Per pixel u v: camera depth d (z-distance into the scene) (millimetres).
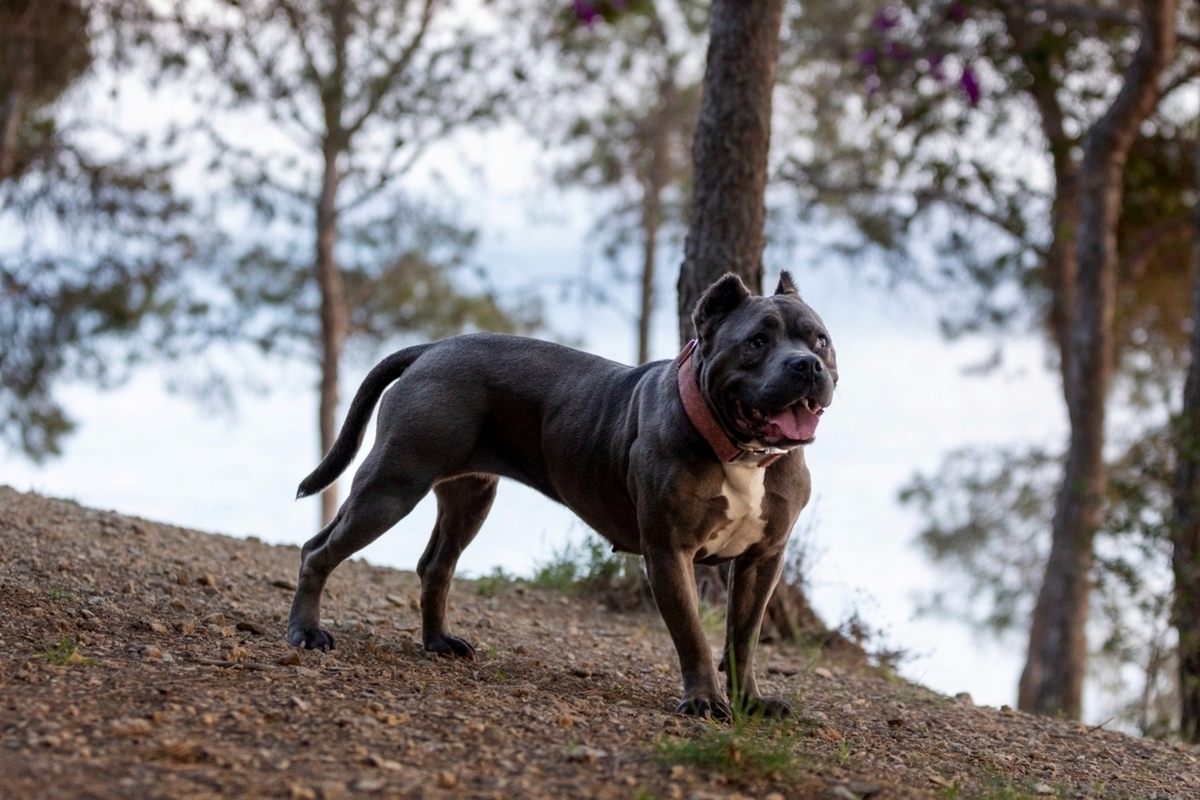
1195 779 5410
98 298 18078
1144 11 12750
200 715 4184
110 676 4535
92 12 15992
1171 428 10336
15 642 4926
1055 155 15156
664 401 5102
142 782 3580
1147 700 10789
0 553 6609
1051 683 13805
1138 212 16281
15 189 17422
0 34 15680
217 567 7422
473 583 8711
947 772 4793
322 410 18828
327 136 17906
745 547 5262
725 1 7777
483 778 3842
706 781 3990
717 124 7762
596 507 5477
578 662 6258
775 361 4746
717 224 7742
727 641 5441
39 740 3828
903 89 16047
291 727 4156
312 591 5688
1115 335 17984
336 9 17406
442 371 5668
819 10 18094
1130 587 10242
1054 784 4910
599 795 3775
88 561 6801
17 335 17922
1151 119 15875
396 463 5566
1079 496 13789
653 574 5059
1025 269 17125
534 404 5586
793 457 5238
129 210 17859
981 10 16094
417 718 4402
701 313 5035
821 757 4648
